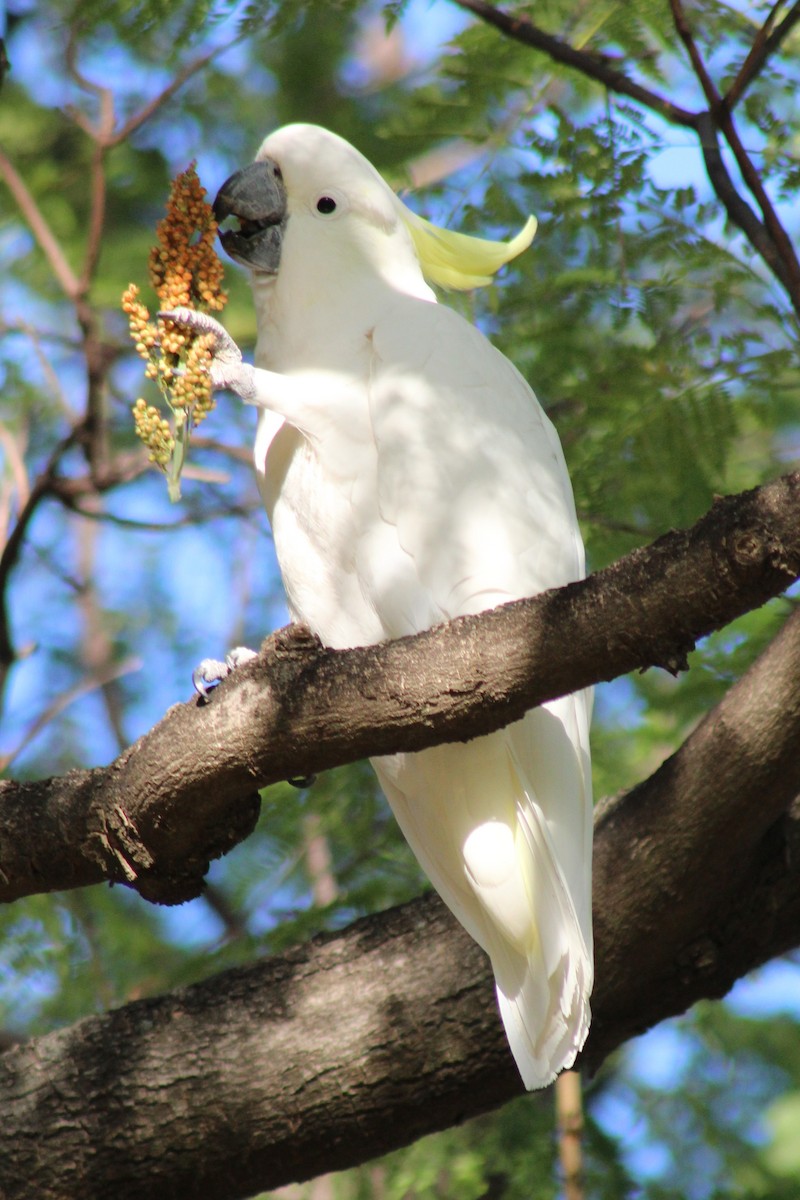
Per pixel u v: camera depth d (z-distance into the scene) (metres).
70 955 12.72
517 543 8.61
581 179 10.66
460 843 8.41
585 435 11.71
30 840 7.78
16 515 13.34
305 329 9.18
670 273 10.98
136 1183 8.85
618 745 12.33
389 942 9.26
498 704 6.55
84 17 11.59
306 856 12.33
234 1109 8.82
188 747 7.25
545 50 10.71
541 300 11.36
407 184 11.33
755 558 5.86
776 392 11.10
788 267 9.43
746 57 10.52
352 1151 8.99
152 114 13.15
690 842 8.58
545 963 8.07
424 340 8.92
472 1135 12.10
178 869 7.84
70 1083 8.93
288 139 9.53
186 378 7.49
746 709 8.34
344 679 6.80
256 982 9.24
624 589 6.16
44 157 15.83
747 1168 12.98
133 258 15.65
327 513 8.77
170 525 13.55
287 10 11.16
